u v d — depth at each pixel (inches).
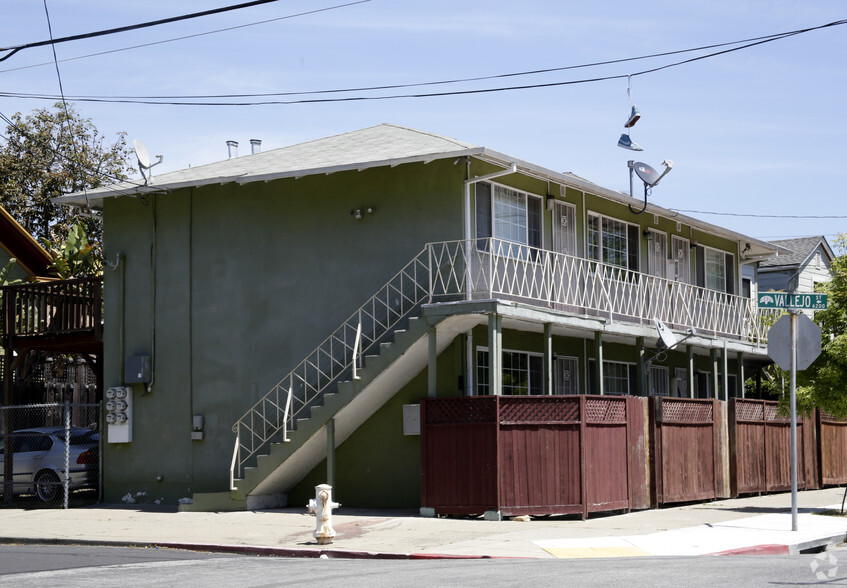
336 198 793.6
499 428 657.6
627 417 730.8
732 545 537.3
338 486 771.4
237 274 825.5
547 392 732.0
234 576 426.6
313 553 529.3
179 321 845.2
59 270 1125.7
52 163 1473.9
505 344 813.2
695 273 1081.4
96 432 900.0
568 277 830.5
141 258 869.8
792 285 1391.5
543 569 437.4
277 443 733.3
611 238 937.5
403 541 560.4
